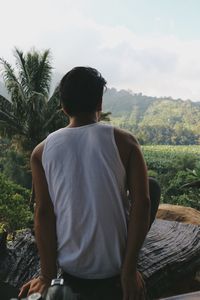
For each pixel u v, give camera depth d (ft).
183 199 49.75
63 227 4.19
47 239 4.30
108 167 4.14
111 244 4.10
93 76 4.44
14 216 27.14
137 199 4.16
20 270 8.03
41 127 61.41
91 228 4.08
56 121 61.00
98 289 4.18
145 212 4.15
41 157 4.38
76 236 4.12
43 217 4.33
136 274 4.15
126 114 461.78
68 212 4.13
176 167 112.27
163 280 7.98
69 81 4.43
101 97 4.50
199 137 289.94
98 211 4.07
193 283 9.72
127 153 4.25
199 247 9.32
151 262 8.07
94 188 4.09
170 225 10.59
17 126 62.28
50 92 69.77
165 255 8.48
